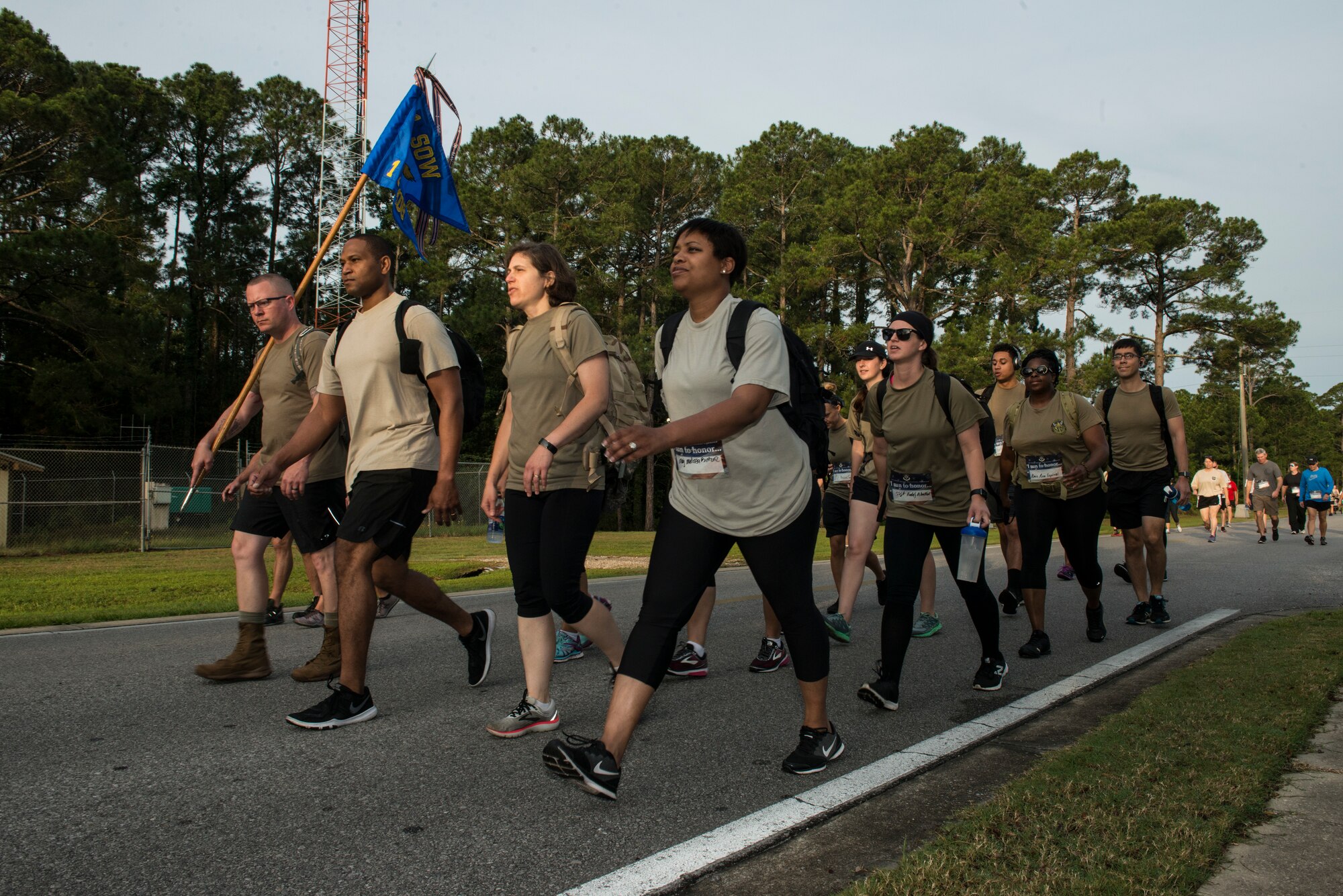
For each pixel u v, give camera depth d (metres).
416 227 7.18
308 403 4.95
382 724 3.91
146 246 37.25
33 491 19.80
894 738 3.78
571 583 3.79
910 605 4.27
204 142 51.44
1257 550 14.47
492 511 4.03
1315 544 16.28
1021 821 2.62
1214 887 2.23
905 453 4.33
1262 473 17.17
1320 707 3.80
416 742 3.66
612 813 2.90
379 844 2.65
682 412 3.14
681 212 45.16
